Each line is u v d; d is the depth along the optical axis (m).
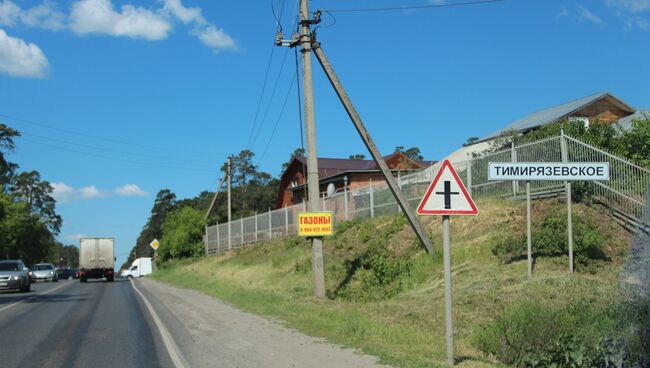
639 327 7.75
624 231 13.58
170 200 131.25
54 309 18.84
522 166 12.72
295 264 24.59
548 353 8.13
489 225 17.08
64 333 13.14
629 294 8.48
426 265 16.78
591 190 15.14
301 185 54.28
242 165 101.00
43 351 10.84
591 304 9.59
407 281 16.62
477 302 12.48
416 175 23.11
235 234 43.44
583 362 7.76
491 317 11.34
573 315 8.99
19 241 73.94
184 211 57.03
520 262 14.05
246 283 24.89
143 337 12.41
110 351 10.78
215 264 37.06
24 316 16.73
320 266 18.12
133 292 27.55
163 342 11.70
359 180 48.94
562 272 12.70
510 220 16.61
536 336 8.54
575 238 13.05
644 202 13.13
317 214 18.09
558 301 10.99
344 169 56.84
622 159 14.34
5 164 75.44
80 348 11.13
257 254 32.72
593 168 12.62
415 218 17.42
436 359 8.99
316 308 15.43
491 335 9.40
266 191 91.94
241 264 31.78
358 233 24.05
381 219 24.08
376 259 19.16
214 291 23.78
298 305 16.33
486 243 15.98
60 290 30.50
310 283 20.91
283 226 34.75
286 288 21.22
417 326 11.81
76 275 77.75
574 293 11.27
